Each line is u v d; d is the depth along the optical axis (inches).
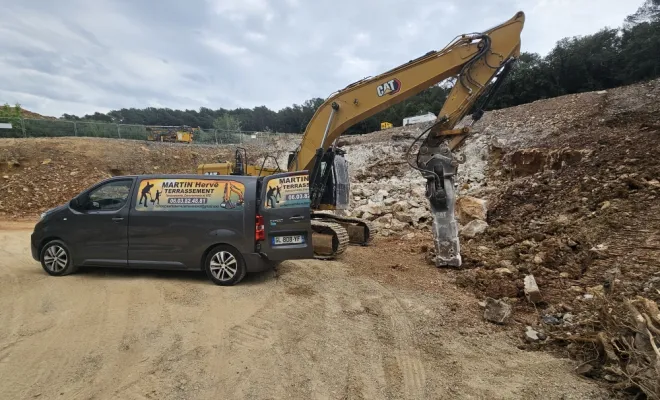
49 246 263.9
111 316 193.2
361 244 394.6
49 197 725.3
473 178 687.1
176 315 195.9
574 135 629.9
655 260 229.6
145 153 973.8
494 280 252.4
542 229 352.5
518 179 566.3
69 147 907.4
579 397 132.3
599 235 294.0
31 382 136.3
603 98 796.6
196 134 1336.1
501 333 184.9
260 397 131.7
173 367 148.3
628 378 132.0
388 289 247.8
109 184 263.6
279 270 284.7
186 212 248.7
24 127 1145.4
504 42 290.4
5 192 730.8
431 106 2122.3
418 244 394.0
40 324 182.7
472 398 133.6
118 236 253.8
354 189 710.5
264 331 181.9
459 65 300.7
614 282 210.8
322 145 335.9
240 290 236.5
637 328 145.9
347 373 148.2
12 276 261.3
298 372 147.7
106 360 151.9
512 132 776.3
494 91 297.0
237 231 243.0
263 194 249.8
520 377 146.2
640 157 430.6
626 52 1414.9
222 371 146.7
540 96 1603.1
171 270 275.0
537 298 212.1
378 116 2239.2
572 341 167.8
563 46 1627.7
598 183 408.8
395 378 145.6
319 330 185.0
